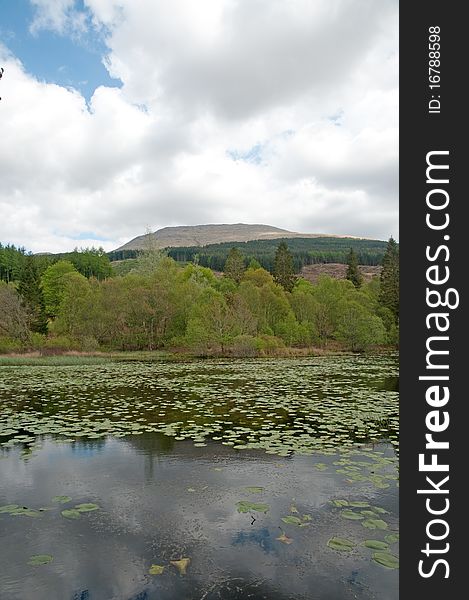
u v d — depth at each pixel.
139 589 4.36
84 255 91.31
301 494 6.70
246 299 49.09
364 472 7.63
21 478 7.39
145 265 61.41
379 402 14.36
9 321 41.34
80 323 46.00
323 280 58.75
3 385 18.97
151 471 7.71
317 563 4.81
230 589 4.35
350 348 50.66
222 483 7.15
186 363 33.50
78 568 4.71
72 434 10.07
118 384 19.33
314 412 12.62
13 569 4.69
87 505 6.23
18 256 87.44
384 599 4.22
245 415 12.19
